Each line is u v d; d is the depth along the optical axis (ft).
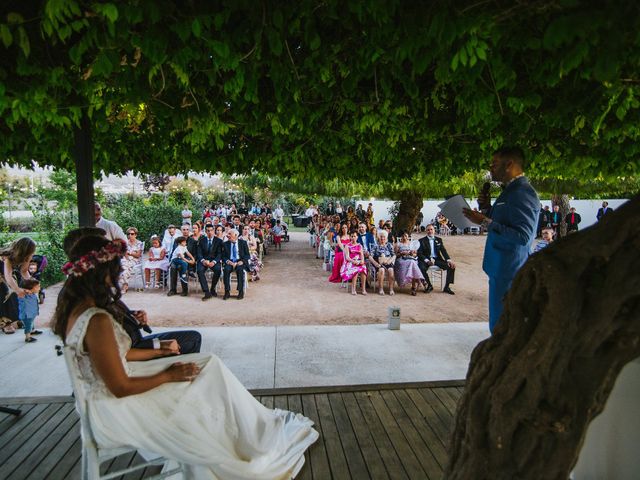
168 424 7.03
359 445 9.77
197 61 9.10
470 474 4.38
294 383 13.56
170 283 29.94
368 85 12.26
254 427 8.50
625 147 14.71
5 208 46.09
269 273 39.24
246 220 55.83
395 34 7.27
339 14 7.91
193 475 7.73
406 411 11.37
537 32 7.59
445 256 31.14
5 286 16.98
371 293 30.76
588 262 3.79
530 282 4.11
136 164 18.88
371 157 18.39
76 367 6.54
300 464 8.87
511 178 9.66
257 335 18.71
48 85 8.84
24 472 8.82
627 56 7.85
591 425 6.88
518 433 4.17
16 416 11.17
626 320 3.81
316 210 85.35
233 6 6.95
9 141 12.94
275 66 9.27
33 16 7.20
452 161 19.07
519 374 4.07
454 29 6.23
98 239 6.89
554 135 15.67
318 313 24.64
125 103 11.13
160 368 8.00
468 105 11.51
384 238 31.40
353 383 13.57
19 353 16.26
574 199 74.33
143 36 7.33
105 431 6.68
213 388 8.01
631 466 6.38
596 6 4.68
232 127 14.40
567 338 3.89
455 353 16.48
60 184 45.29
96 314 6.50
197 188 90.27
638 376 6.27
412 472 8.80
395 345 17.40
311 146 17.35
